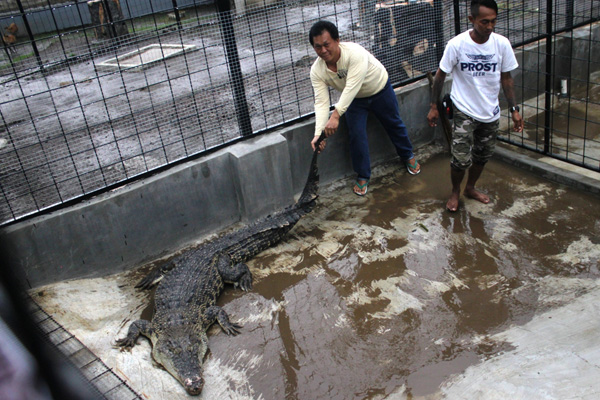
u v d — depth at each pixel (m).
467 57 4.71
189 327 4.03
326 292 4.53
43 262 4.54
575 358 3.55
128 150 6.17
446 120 6.27
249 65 7.09
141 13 9.73
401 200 5.78
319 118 5.34
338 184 6.21
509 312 4.07
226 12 5.05
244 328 4.23
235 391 3.62
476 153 5.26
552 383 3.39
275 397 3.55
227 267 4.75
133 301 4.62
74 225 4.64
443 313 4.15
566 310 3.99
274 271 4.89
